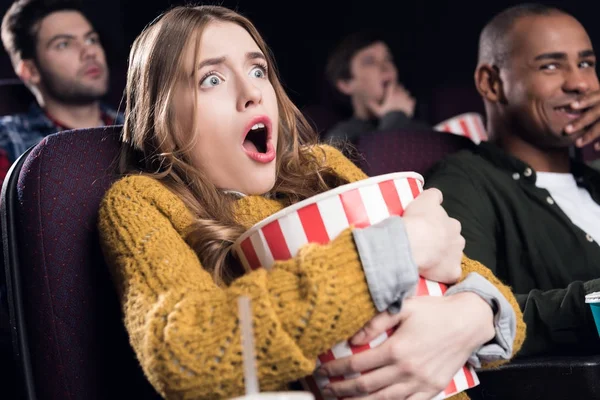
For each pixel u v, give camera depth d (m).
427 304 1.17
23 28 2.96
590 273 1.88
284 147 1.55
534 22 2.03
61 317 1.30
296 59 5.17
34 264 1.30
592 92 2.00
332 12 5.23
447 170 1.95
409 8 5.12
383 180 1.18
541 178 2.05
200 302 1.11
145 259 1.21
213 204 1.39
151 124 1.43
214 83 1.40
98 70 3.01
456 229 1.23
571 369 1.34
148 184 1.35
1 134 2.86
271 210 1.45
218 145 1.39
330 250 1.11
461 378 1.23
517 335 1.37
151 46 1.43
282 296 1.09
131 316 1.17
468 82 5.02
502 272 1.92
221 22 1.43
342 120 4.04
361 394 1.14
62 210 1.34
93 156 1.43
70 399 1.29
